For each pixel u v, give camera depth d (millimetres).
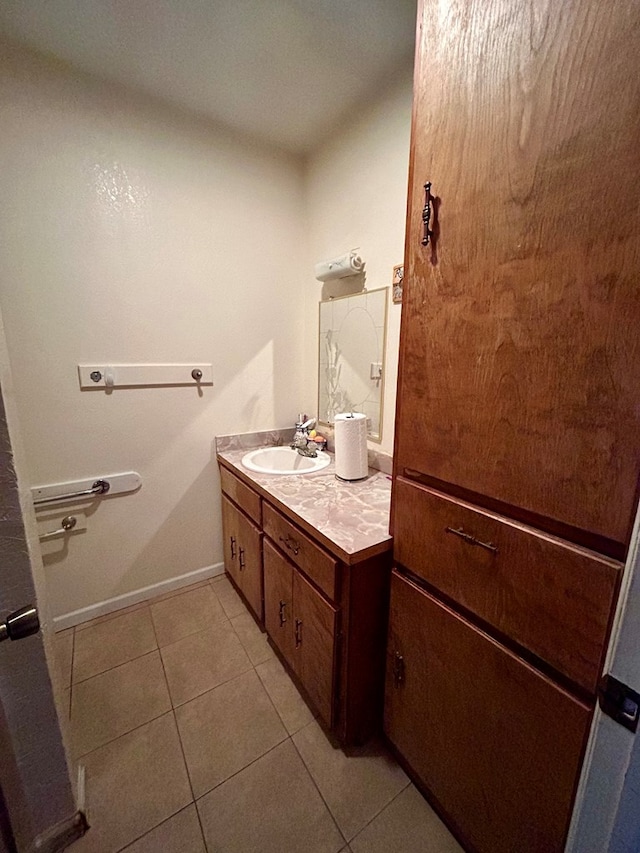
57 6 1079
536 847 730
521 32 573
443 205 747
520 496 680
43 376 1453
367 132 1525
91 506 1640
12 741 810
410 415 898
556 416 608
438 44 714
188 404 1805
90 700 1318
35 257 1374
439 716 918
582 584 600
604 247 520
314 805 1012
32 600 776
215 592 1915
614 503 552
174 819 982
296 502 1283
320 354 1975
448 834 950
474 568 782
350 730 1120
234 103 1528
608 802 541
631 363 510
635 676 485
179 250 1663
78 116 1373
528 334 630
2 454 708
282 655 1487
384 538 1025
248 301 1890
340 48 1250
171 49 1252
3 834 777
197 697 1333
